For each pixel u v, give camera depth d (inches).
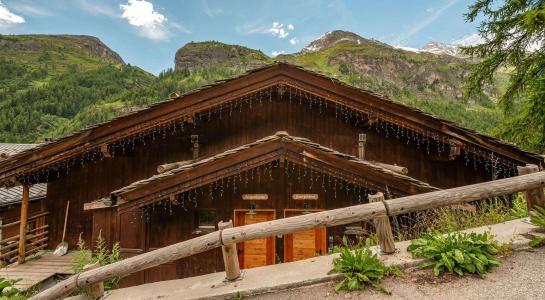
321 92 317.7
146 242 283.6
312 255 287.6
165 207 286.8
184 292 170.1
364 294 143.9
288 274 169.8
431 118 310.3
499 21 396.8
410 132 340.2
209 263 275.9
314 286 156.6
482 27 409.1
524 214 212.4
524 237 171.5
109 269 167.3
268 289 158.4
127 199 247.4
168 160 349.7
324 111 347.9
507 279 139.9
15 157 310.3
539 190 182.1
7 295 213.5
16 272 314.3
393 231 243.3
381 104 314.5
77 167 363.3
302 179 286.0
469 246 155.6
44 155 316.5
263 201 286.7
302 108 347.9
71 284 167.6
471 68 446.0
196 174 243.4
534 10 321.7
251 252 293.4
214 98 317.4
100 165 359.9
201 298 160.2
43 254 354.9
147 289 181.8
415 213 235.8
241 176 288.8
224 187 288.8
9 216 458.6
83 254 248.4
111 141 319.6
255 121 347.3
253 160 242.5
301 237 291.3
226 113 348.8
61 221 365.4
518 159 312.3
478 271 146.0
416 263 159.2
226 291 160.7
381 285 146.2
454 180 342.6
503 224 195.6
